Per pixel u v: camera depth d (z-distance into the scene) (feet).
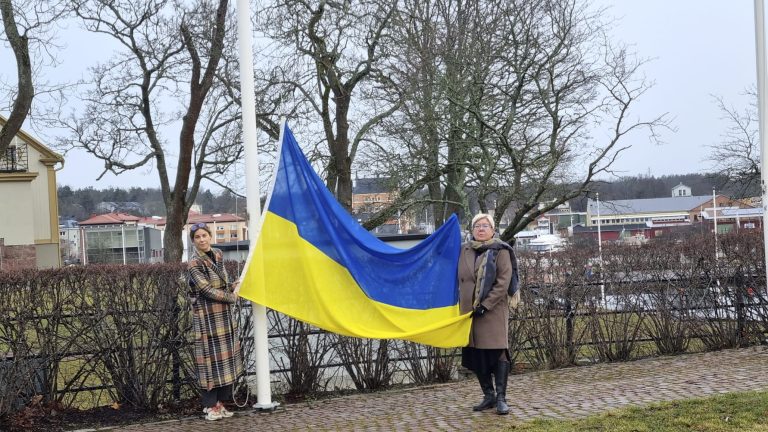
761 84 31.09
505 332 21.47
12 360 23.59
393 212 53.83
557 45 45.93
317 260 23.90
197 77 56.13
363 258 24.32
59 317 24.21
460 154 47.14
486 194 46.65
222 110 63.36
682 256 33.50
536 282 31.73
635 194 288.71
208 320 23.13
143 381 24.97
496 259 21.63
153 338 25.03
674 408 20.30
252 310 25.20
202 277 22.81
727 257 33.96
